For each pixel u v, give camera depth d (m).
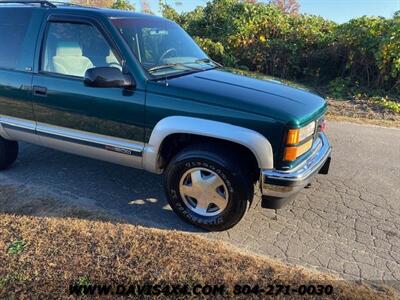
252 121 3.23
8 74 4.21
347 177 4.96
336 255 3.40
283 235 3.66
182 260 3.12
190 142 3.64
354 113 8.05
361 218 4.02
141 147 3.65
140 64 3.63
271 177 3.24
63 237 3.37
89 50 3.83
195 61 4.30
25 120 4.26
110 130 3.77
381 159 5.61
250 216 3.95
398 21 9.37
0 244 3.24
